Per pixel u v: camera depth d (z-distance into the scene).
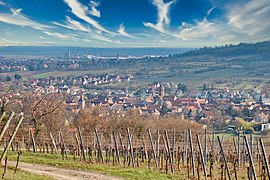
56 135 42.84
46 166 24.44
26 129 40.28
